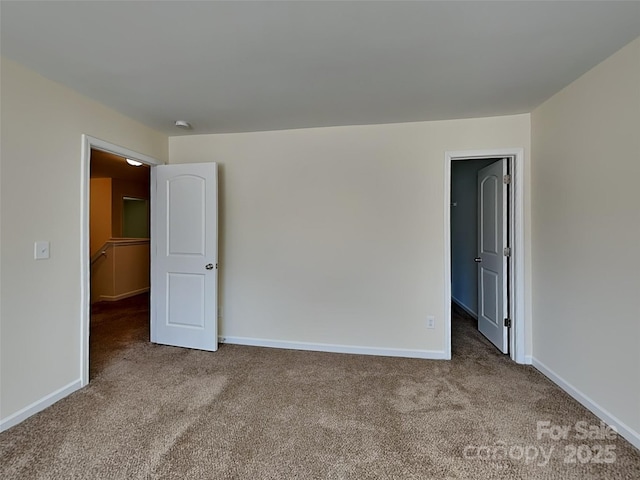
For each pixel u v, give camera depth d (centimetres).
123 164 489
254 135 331
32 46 180
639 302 173
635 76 174
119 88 232
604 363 197
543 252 263
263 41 175
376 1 144
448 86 229
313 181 320
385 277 308
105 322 418
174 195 330
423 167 300
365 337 312
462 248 492
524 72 210
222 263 340
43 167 216
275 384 248
